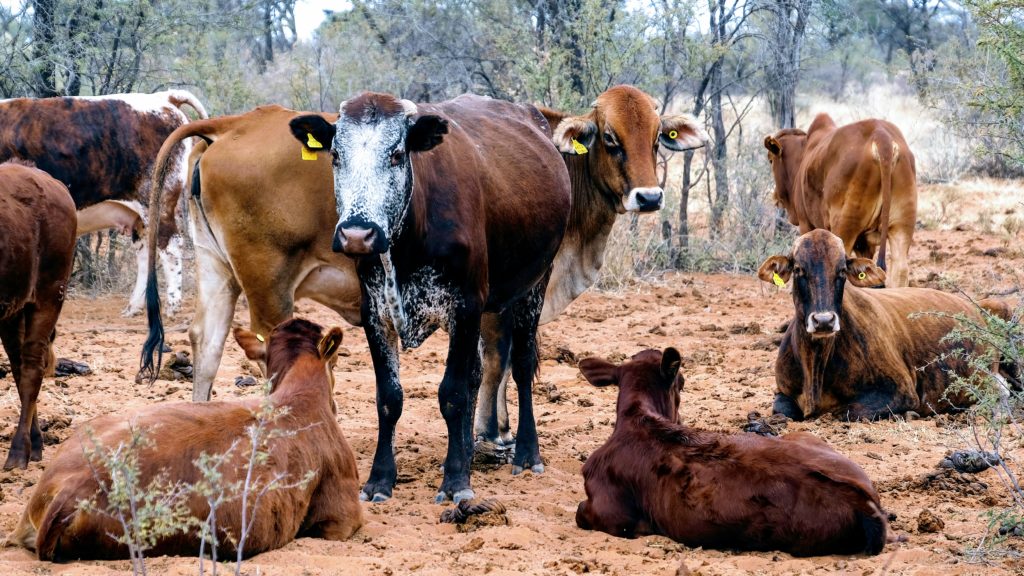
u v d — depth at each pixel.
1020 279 16.02
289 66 26.98
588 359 6.48
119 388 9.86
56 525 4.88
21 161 7.58
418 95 24.05
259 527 5.14
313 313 14.56
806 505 5.27
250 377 10.50
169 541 5.03
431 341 13.07
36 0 16.88
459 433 6.74
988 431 6.64
